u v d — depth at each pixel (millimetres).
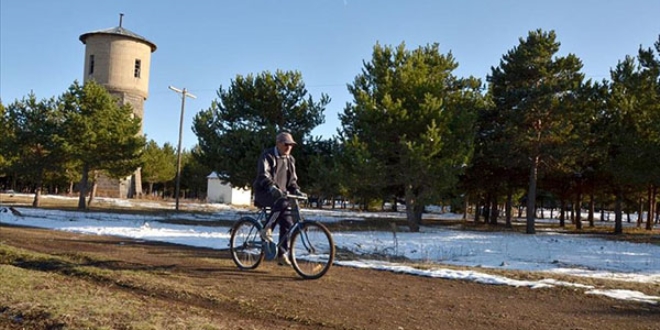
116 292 5715
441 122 19594
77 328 4254
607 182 28109
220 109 25641
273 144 23562
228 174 24516
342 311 5176
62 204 33094
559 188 31734
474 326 4848
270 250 7105
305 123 25844
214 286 6129
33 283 5855
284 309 5141
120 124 27562
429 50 25000
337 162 19734
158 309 4926
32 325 4430
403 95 20422
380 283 6883
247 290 5977
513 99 24031
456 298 6117
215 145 24484
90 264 7484
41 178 28859
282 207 7090
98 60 42406
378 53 22031
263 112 25484
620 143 23078
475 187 28922
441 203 20969
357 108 20203
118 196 47844
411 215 20750
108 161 27609
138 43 43594
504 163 24438
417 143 19250
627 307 5863
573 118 23359
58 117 27562
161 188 78125
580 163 27141
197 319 4598
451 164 18938
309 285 6457
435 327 4742
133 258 8359
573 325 5004
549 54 24562
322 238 7039
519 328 4836
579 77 24094
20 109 27438
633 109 23516
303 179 24547
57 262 7465
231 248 7648
